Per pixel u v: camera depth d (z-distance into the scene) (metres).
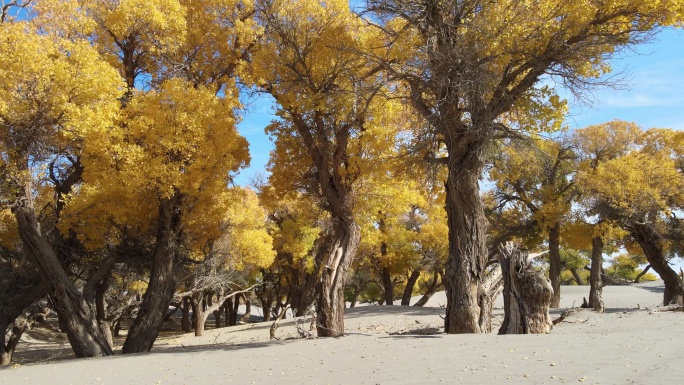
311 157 16.64
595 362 6.08
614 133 29.91
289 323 28.25
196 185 14.15
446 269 12.47
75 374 9.35
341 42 14.62
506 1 11.32
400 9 12.00
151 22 14.86
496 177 26.55
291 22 14.88
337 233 15.93
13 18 14.12
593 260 26.88
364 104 15.10
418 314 24.33
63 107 12.40
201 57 17.27
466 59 11.00
